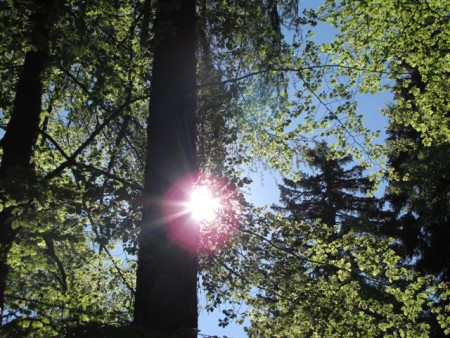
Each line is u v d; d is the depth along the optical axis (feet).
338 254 23.08
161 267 15.16
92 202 17.69
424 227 48.21
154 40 18.08
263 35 25.14
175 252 15.35
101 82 20.22
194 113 17.88
